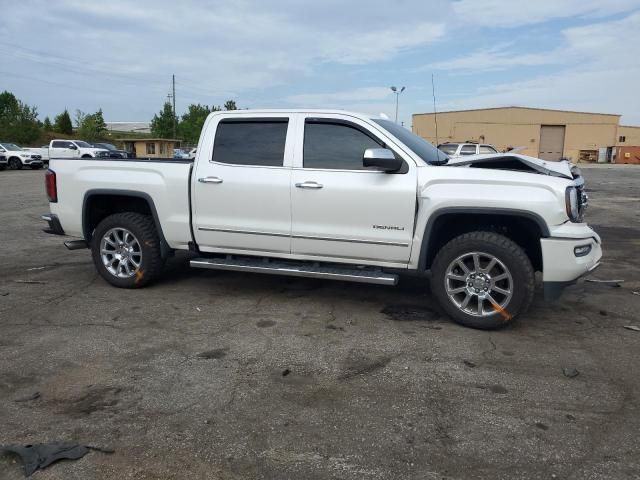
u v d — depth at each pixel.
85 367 3.91
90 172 5.87
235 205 5.27
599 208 14.32
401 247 4.81
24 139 54.97
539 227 4.41
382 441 2.99
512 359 4.09
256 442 2.97
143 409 3.32
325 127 5.08
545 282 4.50
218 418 3.22
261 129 5.28
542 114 64.50
